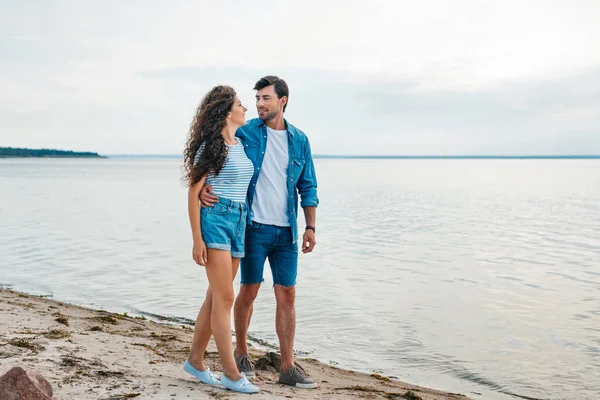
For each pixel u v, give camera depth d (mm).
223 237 3641
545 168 158875
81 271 11648
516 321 8367
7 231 17938
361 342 7266
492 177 84625
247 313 4395
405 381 5918
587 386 5938
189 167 3600
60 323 6117
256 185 4133
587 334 7750
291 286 4340
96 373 3828
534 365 6562
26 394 2727
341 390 4723
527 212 27766
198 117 3670
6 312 6438
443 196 40344
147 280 10797
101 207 27969
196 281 10727
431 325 8078
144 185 51906
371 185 57938
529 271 12375
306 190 4387
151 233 17844
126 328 6672
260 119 4199
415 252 14906
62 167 140125
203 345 3855
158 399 3381
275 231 4191
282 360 4371
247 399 3543
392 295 9891
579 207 30969
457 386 5867
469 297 9828
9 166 145875
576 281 11328
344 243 16469
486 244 16641
